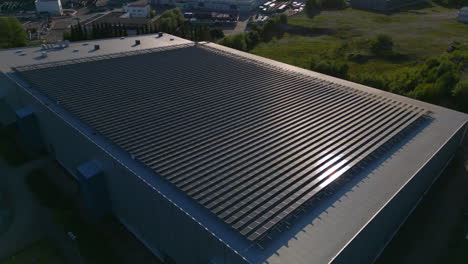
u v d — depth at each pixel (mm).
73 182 42312
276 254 22953
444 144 37469
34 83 46219
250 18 139750
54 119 40094
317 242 24125
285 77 52969
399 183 30703
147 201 29391
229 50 66188
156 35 74875
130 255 32656
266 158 31812
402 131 38938
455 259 31984
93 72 50969
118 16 124000
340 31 121062
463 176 43000
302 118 39906
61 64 53281
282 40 115375
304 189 28172
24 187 41125
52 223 36031
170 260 31359
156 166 30125
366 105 44594
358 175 31516
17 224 35719
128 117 38500
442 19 135250
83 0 166000
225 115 39719
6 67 52250
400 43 105312
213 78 50844
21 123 45562
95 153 34469
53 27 122500
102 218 36938
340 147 34500
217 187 27750
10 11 144750
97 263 31703
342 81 52781
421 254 32375
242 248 22984
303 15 143125
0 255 32094
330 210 27156
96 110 39875
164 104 41906
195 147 33281
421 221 36094
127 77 49625
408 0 158125
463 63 81062
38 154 48000
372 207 27703
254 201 26516
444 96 63031
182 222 26172
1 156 47031
